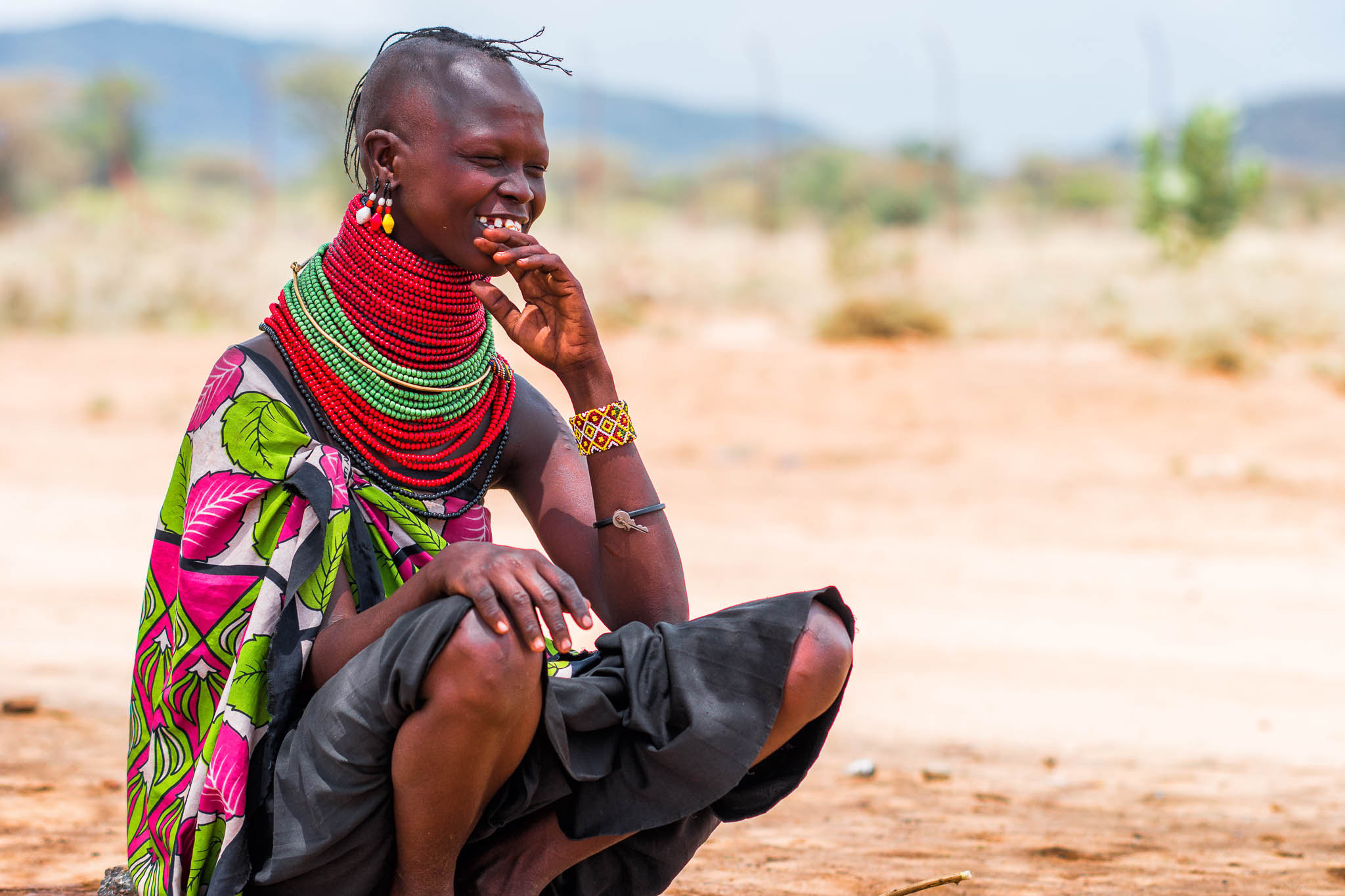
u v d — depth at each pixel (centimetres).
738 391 4441
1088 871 987
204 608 609
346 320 654
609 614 696
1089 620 2197
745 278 7056
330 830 570
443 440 681
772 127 11462
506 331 683
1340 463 3575
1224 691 1758
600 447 687
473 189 644
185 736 628
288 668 595
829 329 5425
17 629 1942
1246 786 1312
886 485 3403
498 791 601
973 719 1597
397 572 645
